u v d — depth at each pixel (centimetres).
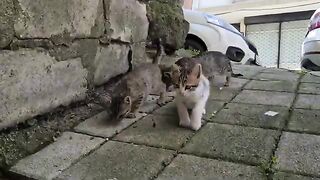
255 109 68
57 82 61
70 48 63
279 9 253
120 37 80
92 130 59
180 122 60
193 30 142
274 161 45
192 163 46
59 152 50
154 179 42
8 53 50
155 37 101
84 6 65
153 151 50
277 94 80
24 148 51
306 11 242
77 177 43
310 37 124
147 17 96
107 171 44
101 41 73
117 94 64
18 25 51
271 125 59
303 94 79
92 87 72
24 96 54
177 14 114
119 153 50
